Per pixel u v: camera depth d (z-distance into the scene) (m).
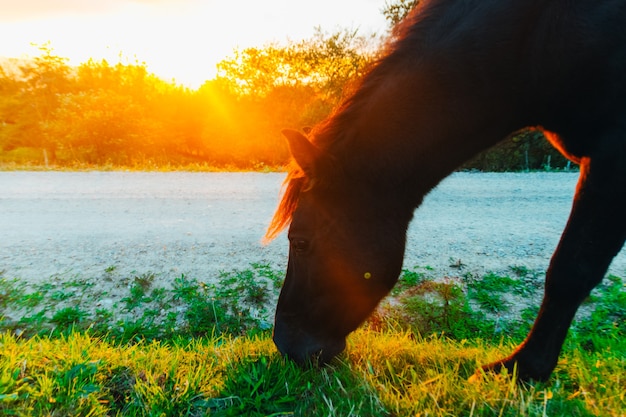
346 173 2.18
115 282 4.38
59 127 17.17
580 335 3.38
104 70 20.97
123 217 6.73
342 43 16.58
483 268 4.66
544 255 5.02
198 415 2.12
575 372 2.45
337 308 2.30
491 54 2.21
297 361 2.37
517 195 8.56
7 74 20.86
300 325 2.35
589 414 1.98
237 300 4.09
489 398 2.09
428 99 2.21
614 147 2.07
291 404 2.18
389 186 2.23
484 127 2.36
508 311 3.93
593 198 2.14
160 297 4.14
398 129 2.19
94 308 4.01
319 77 17.48
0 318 3.82
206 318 3.87
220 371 2.49
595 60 2.06
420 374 2.43
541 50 2.17
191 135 18.36
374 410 2.04
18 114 20.44
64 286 4.27
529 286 4.30
